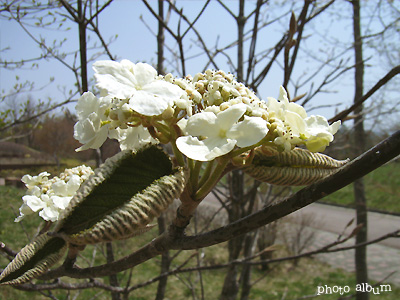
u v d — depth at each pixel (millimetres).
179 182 98
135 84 110
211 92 125
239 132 104
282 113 119
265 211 106
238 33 403
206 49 380
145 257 137
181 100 112
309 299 978
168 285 991
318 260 1331
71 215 91
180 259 1105
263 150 120
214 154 100
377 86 210
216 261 1187
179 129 118
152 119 113
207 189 120
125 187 95
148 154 100
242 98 119
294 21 198
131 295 911
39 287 221
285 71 211
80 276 152
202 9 305
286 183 128
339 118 227
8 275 108
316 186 94
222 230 116
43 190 165
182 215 125
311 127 119
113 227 88
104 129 118
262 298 995
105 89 103
